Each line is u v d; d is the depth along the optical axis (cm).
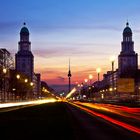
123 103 13988
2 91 17625
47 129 3550
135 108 9575
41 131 3322
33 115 6375
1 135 2927
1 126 3925
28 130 3419
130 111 7906
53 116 6038
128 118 5444
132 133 3134
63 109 9431
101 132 3247
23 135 2934
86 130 3453
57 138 2716
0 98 16850
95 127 3816
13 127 3791
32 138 2700
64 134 3044
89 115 6353
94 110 8581
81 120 5022
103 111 8012
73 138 2725
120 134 3048
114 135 2973
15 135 2930
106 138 2748
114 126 3947
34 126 3941
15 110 8775
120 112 7456
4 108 10406
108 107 10506
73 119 5269
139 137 2805
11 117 5762
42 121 4819
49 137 2786
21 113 7138
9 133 3112
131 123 4388
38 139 2631
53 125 4097
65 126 3959
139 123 4384
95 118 5481
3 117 5762
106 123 4419
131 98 18675
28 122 4591
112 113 7056
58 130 3438
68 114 6731
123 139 2667
